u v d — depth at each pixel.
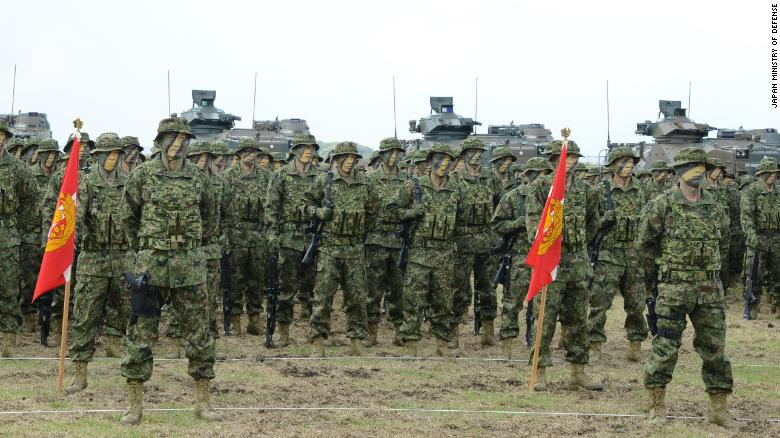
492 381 16.28
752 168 37.53
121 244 15.16
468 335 22.20
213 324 18.89
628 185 19.14
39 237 20.56
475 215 20.48
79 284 14.88
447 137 38.56
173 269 12.56
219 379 15.80
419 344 20.59
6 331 17.25
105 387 14.91
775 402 15.09
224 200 19.19
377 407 13.99
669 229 13.31
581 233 15.52
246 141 21.97
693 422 13.55
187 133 12.71
